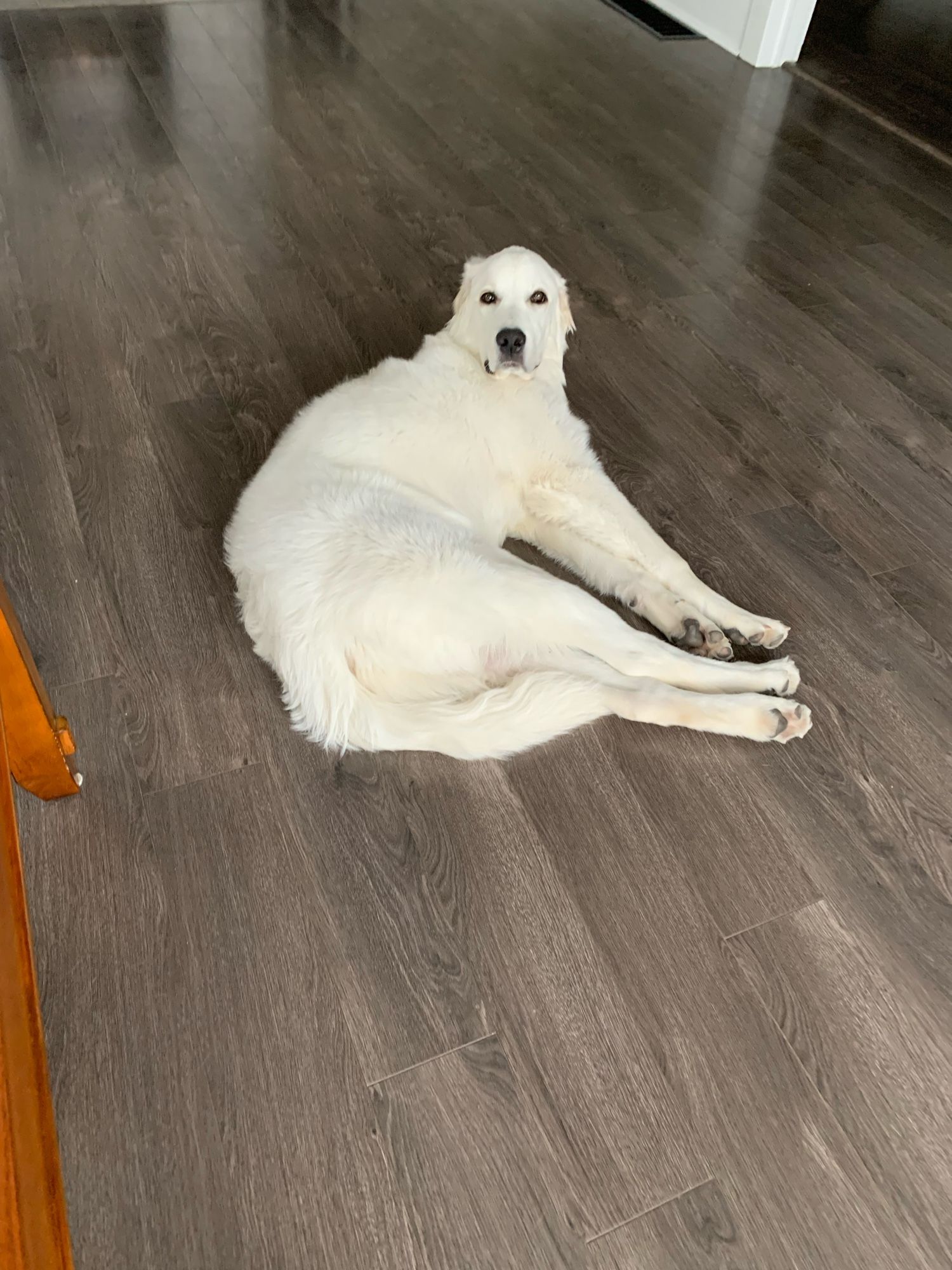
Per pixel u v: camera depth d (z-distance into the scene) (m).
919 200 3.88
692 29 5.22
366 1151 1.32
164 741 1.82
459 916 1.58
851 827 1.74
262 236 3.36
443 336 2.27
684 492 2.46
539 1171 1.31
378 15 5.11
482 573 1.74
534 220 3.58
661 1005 1.49
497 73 4.62
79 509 2.29
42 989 1.47
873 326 3.16
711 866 1.67
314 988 1.49
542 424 2.12
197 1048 1.42
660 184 3.86
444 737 1.72
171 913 1.57
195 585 2.12
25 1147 0.74
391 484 1.94
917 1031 1.47
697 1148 1.34
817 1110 1.38
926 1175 1.33
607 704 1.80
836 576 2.26
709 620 2.06
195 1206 1.27
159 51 4.54
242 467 2.44
